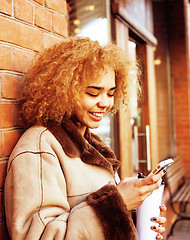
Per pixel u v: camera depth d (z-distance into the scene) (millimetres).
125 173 3168
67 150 1109
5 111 1179
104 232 968
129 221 985
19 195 985
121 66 1291
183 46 6410
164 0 6277
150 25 4602
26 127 1212
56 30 1525
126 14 3268
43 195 986
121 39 3195
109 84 1161
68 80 1090
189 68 6578
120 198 1004
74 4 3324
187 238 3623
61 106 1107
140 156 4113
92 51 1107
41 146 1054
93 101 1148
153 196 1153
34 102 1133
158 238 1157
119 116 3070
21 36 1274
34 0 1363
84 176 1131
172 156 6332
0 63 1165
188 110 6414
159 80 5922
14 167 1024
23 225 968
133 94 1518
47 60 1174
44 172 1021
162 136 6047
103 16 3084
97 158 1174
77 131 1168
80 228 969
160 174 1029
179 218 4391
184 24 6359
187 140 6438
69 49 1167
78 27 3404
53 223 962
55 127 1132
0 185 1125
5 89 1184
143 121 4121
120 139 3078
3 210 1135
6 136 1176
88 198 1011
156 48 5688
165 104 6215
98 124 1199
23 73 1283
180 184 5949
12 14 1226
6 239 1147
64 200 1036
